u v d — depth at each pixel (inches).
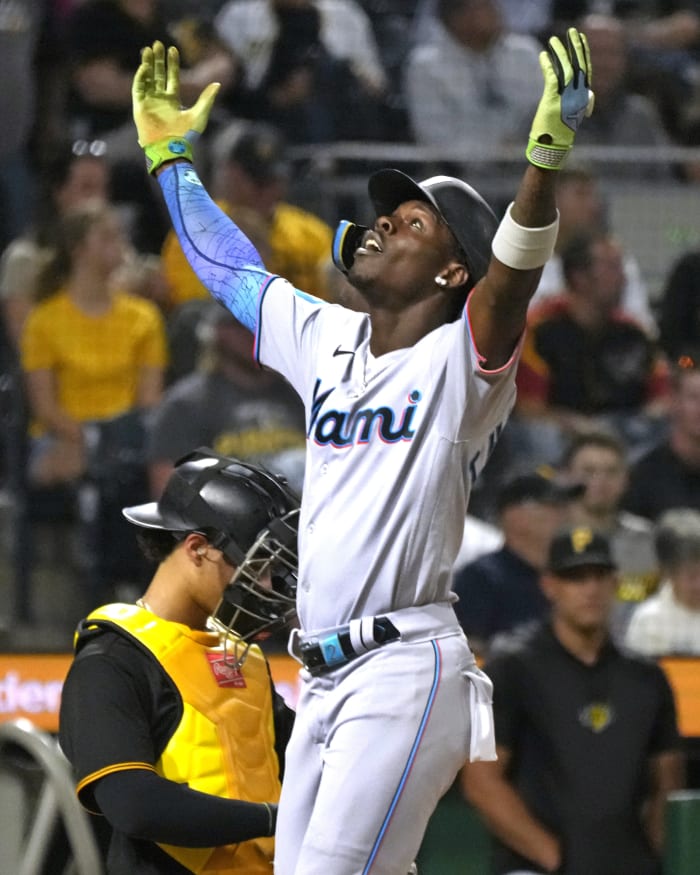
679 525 817.5
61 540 839.7
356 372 386.3
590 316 934.4
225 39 1089.4
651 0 1229.7
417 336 382.6
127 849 421.4
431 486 367.9
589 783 667.4
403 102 1090.7
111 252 896.9
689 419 874.1
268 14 1080.8
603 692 676.1
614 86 1108.5
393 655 366.9
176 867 418.6
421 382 371.6
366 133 1078.4
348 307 427.5
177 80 458.0
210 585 431.2
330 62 1085.8
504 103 1103.0
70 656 764.0
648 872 669.9
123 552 836.0
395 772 361.7
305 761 380.2
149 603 438.6
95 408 890.1
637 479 872.9
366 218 993.5
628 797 669.9
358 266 386.6
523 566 780.0
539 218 343.3
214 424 848.9
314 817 366.0
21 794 551.8
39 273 896.3
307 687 382.6
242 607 427.2
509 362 362.0
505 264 346.9
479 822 730.8
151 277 967.0
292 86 1066.1
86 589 828.6
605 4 1216.2
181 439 845.8
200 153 965.2
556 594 679.1
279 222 943.0
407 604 371.2
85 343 886.4
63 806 513.7
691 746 787.4
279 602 428.5
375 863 362.9
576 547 674.2
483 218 383.6
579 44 343.3
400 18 1150.3
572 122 339.9
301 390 407.2
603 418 930.7
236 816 404.5
